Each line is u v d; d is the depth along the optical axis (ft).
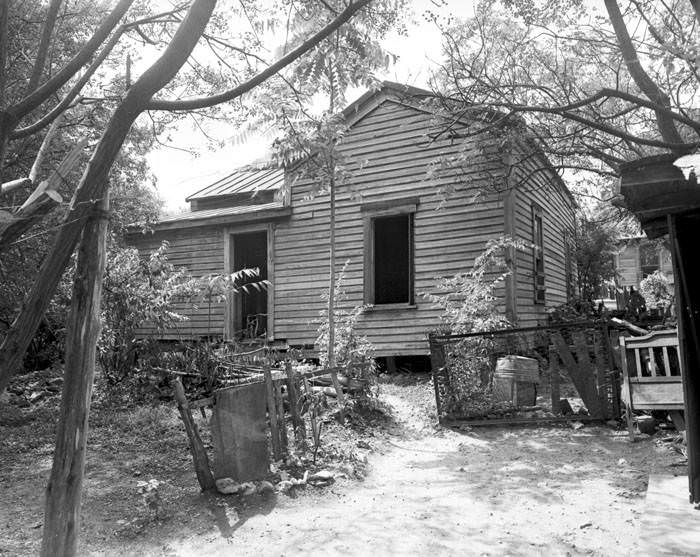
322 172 25.94
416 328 38.50
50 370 39.78
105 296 32.83
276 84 21.22
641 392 22.59
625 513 14.87
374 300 40.52
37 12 24.32
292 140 23.17
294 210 43.45
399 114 39.99
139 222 44.14
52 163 27.02
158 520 15.34
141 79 9.09
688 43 18.12
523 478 18.62
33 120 24.90
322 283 42.01
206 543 14.05
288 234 43.75
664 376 22.27
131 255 35.01
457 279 32.22
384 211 40.11
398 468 20.74
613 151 26.94
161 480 18.52
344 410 25.98
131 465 20.07
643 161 9.78
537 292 41.75
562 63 27.02
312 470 19.48
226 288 37.32
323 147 23.53
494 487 17.83
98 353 33.55
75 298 9.36
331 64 17.81
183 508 16.19
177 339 44.62
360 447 22.82
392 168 40.11
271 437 20.03
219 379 28.02
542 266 43.75
